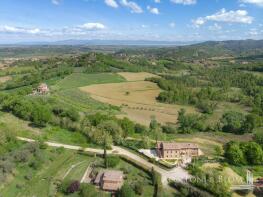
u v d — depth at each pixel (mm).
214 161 120562
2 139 122125
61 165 115625
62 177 106938
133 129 155125
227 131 178875
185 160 121688
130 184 100562
